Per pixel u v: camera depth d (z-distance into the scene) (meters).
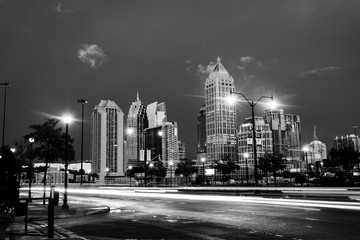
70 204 28.44
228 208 22.91
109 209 24.12
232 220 16.77
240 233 13.16
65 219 19.17
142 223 16.84
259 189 39.38
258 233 13.05
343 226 14.35
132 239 12.58
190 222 16.61
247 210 21.19
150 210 23.59
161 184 105.06
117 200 35.53
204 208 23.55
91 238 12.84
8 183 11.57
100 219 18.95
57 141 38.25
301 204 24.52
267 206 23.61
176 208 24.44
